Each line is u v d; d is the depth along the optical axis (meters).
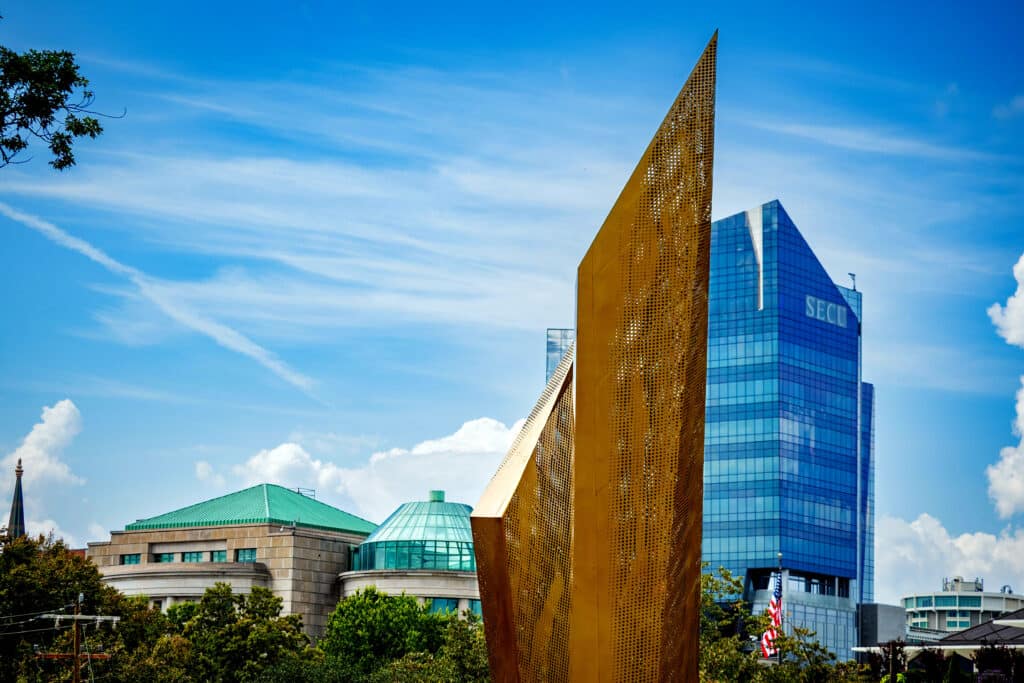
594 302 30.91
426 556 132.88
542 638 32.00
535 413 35.81
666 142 31.02
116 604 85.06
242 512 144.62
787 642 70.00
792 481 174.50
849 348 184.62
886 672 76.81
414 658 83.25
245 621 97.75
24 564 79.00
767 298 178.25
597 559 30.78
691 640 33.16
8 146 33.53
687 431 31.11
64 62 33.28
